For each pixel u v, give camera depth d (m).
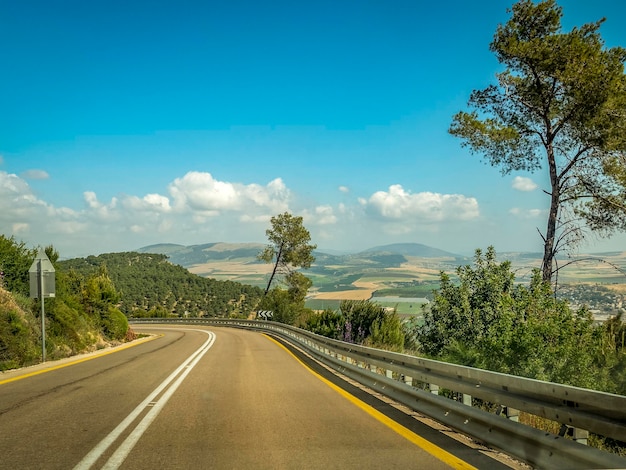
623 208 20.53
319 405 9.91
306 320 42.28
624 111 19.69
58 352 20.86
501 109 22.55
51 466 5.71
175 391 11.57
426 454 6.30
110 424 7.96
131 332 38.41
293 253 69.62
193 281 122.75
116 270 117.25
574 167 21.30
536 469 5.67
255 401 10.31
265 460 6.01
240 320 61.25
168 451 6.39
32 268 18.12
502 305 12.77
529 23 21.06
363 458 6.11
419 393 9.38
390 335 24.70
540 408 5.78
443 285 16.78
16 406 9.45
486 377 7.00
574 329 11.21
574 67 19.64
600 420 4.84
